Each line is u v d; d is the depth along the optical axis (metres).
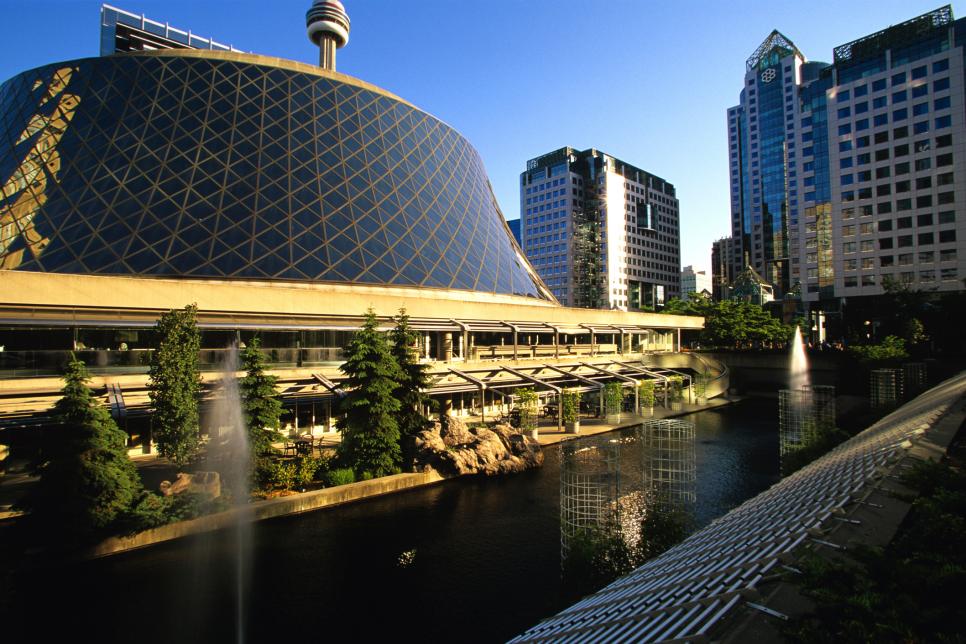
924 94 89.44
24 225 41.75
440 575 20.41
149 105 51.28
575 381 53.16
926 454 14.17
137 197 44.91
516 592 19.17
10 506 23.59
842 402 50.78
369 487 29.08
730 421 51.97
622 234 172.00
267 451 27.95
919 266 89.19
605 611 10.92
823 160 108.50
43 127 48.38
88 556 20.69
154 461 31.20
